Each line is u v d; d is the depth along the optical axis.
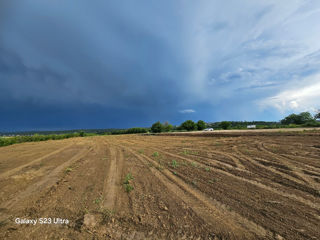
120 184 3.79
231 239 1.87
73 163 6.25
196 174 4.38
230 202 2.76
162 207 2.64
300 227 2.04
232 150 7.68
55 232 2.08
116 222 2.27
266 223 2.14
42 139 25.22
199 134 18.44
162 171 4.79
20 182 4.13
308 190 3.11
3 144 17.14
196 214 2.41
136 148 10.34
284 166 4.69
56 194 3.29
